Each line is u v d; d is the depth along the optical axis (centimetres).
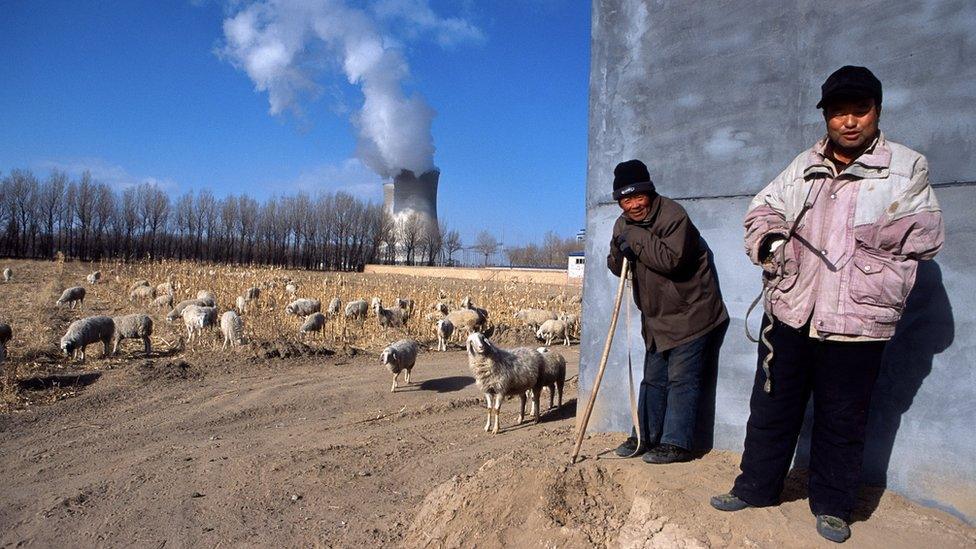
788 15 400
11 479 570
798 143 395
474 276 5441
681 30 453
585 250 512
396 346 960
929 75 344
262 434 721
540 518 344
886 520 307
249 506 488
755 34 415
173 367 1044
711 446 427
